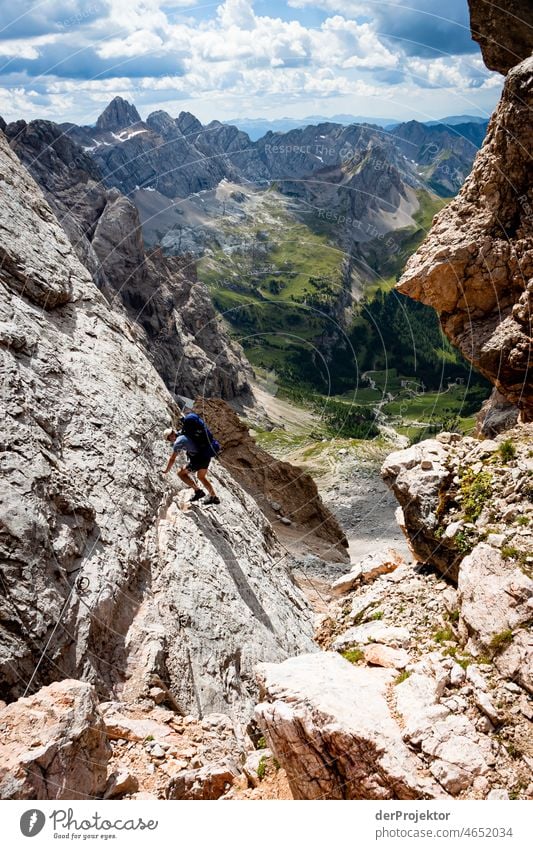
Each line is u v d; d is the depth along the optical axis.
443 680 6.77
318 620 10.57
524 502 8.74
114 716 7.79
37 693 6.67
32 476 8.76
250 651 10.88
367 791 5.75
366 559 11.39
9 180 14.49
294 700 6.55
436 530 9.44
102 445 10.99
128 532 10.29
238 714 9.62
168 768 7.03
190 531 12.12
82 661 8.03
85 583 8.71
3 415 9.09
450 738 5.95
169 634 9.52
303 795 6.09
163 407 14.24
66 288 13.73
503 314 15.05
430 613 8.84
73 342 12.74
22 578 7.80
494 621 7.15
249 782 6.83
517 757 5.91
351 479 75.25
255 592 12.91
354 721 6.07
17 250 12.62
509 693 6.47
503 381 15.07
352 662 7.92
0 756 5.78
